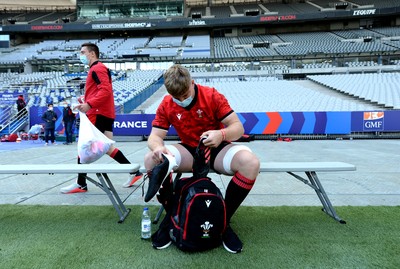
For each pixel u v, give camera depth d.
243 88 18.47
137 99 14.91
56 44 38.25
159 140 2.27
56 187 3.76
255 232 2.24
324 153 6.82
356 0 42.19
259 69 29.38
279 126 10.54
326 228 2.31
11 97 14.88
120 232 2.27
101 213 2.71
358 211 2.68
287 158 6.06
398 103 13.47
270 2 47.34
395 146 8.20
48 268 1.72
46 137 9.76
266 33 40.69
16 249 1.97
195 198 1.89
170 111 2.23
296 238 2.13
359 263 1.76
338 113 10.50
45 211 2.77
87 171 2.39
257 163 2.02
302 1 45.69
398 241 2.05
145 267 1.74
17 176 4.43
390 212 2.65
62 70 33.53
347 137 10.56
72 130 10.33
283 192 3.43
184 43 37.22
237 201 2.08
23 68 32.50
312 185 2.66
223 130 2.05
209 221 1.88
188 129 2.25
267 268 1.72
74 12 47.06
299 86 18.41
